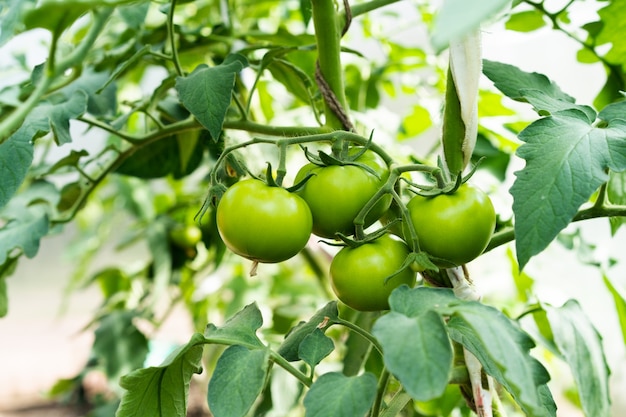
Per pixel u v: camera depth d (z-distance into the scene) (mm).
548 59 1130
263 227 481
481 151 796
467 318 402
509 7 630
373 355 731
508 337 405
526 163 437
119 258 1686
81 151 702
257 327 509
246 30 875
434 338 393
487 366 485
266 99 854
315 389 438
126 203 1166
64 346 2129
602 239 1093
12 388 1877
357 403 427
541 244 412
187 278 1036
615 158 428
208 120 514
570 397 1109
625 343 736
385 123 834
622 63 718
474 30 506
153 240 949
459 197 484
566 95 552
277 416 821
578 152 430
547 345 659
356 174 500
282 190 494
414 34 1153
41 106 577
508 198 792
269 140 504
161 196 1234
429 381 381
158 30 745
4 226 736
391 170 488
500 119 784
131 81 1085
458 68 511
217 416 448
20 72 838
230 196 492
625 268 1095
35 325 2143
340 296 505
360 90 961
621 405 1315
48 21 396
